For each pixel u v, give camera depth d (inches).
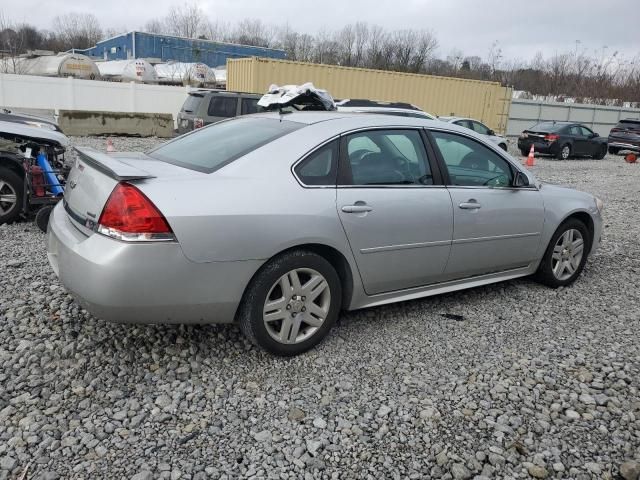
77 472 94.4
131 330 143.8
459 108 871.7
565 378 132.8
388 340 148.7
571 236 196.2
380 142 149.7
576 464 103.3
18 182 240.2
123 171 116.8
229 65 765.9
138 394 117.8
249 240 121.4
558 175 614.5
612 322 168.7
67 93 804.0
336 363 135.1
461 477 98.3
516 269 184.5
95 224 118.3
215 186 121.9
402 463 101.4
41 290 165.9
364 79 767.7
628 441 110.3
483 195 166.4
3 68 1163.9
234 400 117.4
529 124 1117.1
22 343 134.0
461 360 139.7
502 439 108.9
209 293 120.2
